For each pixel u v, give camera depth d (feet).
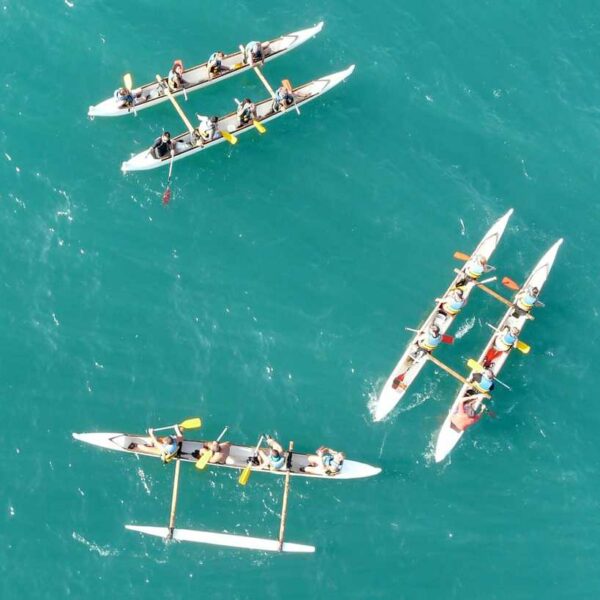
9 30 134.21
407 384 124.36
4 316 122.42
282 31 138.72
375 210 132.57
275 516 119.96
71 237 126.52
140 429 121.29
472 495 122.52
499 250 131.75
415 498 121.90
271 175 132.57
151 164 128.57
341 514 120.57
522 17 143.33
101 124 131.54
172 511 116.47
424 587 118.62
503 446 124.77
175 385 122.72
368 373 125.80
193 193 130.41
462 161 135.54
